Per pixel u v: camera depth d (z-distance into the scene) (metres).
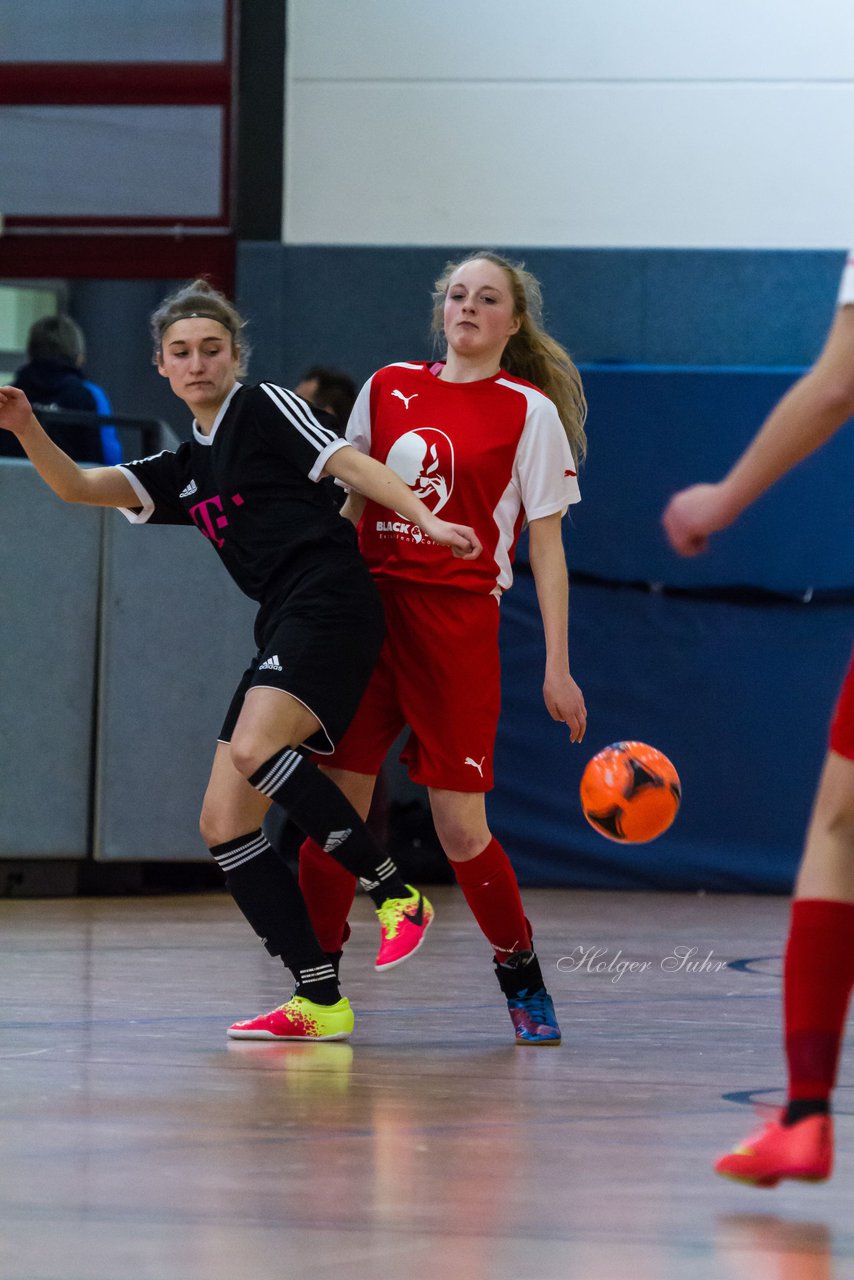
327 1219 5.24
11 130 30.33
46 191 30.38
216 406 9.84
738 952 15.45
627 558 24.78
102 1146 6.33
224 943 15.37
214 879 23.84
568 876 24.55
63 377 22.41
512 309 10.20
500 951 9.63
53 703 21.84
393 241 29.61
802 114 29.17
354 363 29.31
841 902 5.62
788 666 24.67
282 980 12.32
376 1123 6.88
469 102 29.56
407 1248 4.91
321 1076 8.10
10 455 22.50
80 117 30.25
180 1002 10.98
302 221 29.75
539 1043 9.34
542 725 24.62
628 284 29.03
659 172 29.31
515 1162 6.14
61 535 21.89
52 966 13.19
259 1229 5.11
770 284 28.86
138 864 22.95
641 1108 7.33
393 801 25.27
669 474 24.75
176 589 22.61
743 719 24.69
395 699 9.83
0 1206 5.39
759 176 29.20
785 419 5.17
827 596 24.69
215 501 9.75
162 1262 4.73
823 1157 5.43
